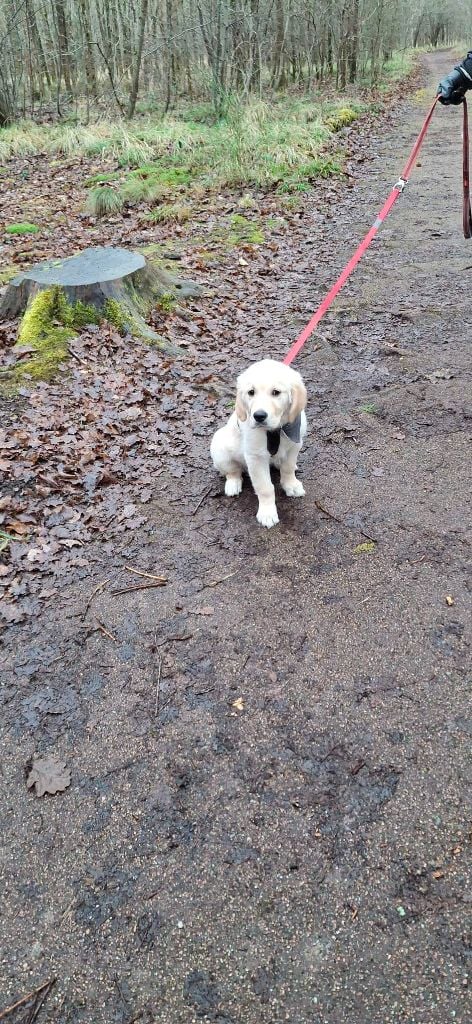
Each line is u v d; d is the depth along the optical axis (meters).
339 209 10.37
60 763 2.42
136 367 5.40
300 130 14.02
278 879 2.02
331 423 4.63
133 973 1.83
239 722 2.52
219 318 6.57
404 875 2.00
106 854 2.12
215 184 11.55
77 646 2.94
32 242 9.30
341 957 1.82
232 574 3.30
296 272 7.92
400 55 40.19
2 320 6.04
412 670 2.68
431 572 3.20
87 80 20.75
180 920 1.94
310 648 2.83
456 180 11.37
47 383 5.08
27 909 2.00
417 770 2.30
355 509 3.72
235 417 3.66
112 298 5.75
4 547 3.54
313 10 21.31
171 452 4.39
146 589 3.24
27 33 19.53
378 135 15.89
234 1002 1.75
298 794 2.25
